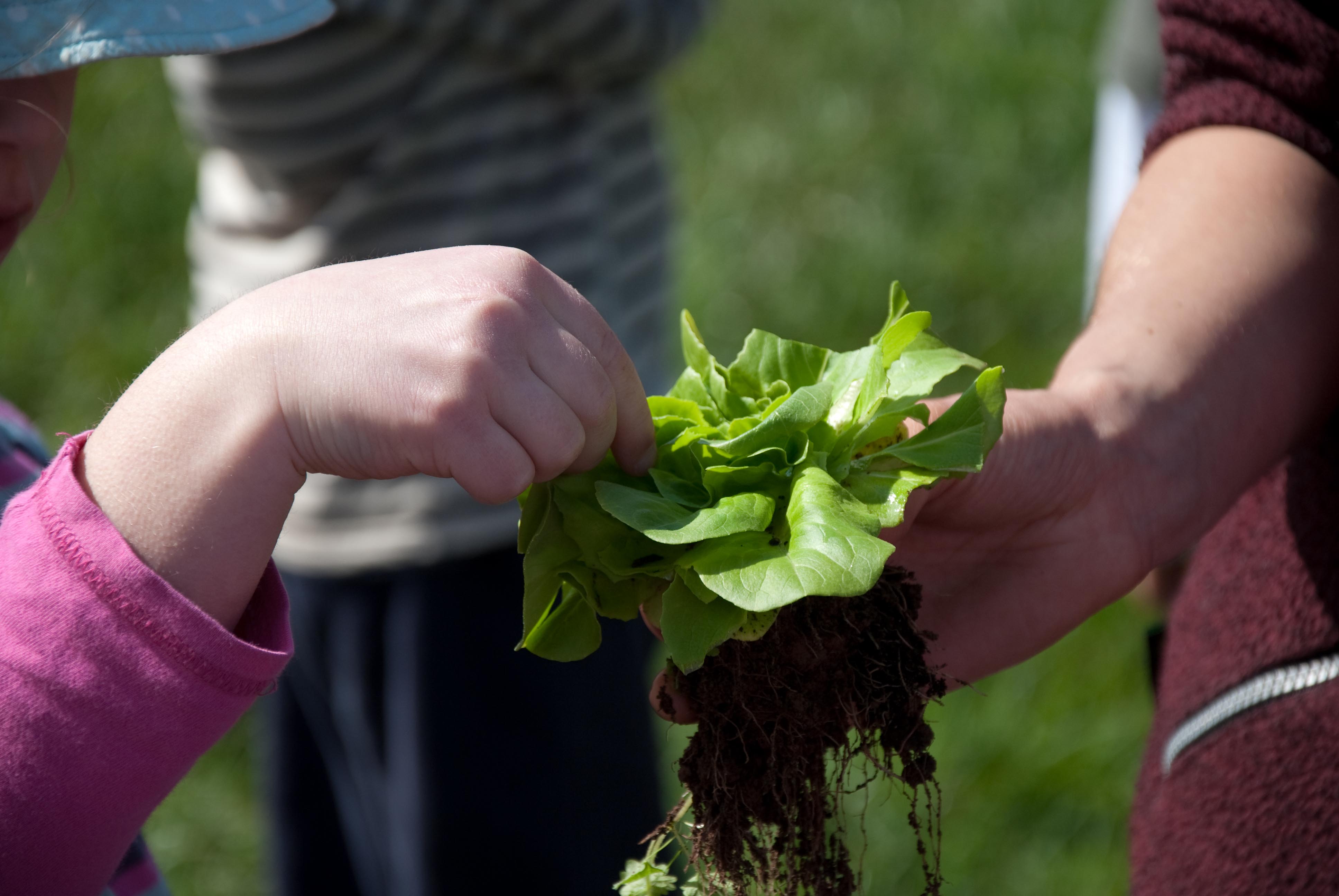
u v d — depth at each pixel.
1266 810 1.08
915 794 1.04
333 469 0.99
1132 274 1.12
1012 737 1.69
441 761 1.27
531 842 1.27
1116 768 1.66
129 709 0.98
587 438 1.00
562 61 1.25
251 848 1.70
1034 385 2.27
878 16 3.49
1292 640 1.08
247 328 0.99
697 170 2.99
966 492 1.07
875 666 1.03
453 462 0.98
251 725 1.85
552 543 1.02
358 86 1.23
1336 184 1.10
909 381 1.05
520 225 1.26
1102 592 1.10
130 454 0.99
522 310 0.99
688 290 2.57
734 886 1.04
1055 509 1.09
